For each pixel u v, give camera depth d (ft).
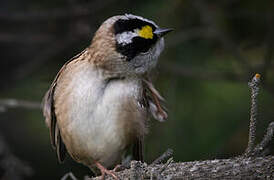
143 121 29.43
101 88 28.60
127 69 28.73
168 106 38.81
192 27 41.04
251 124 24.23
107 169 29.45
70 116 28.71
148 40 29.01
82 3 43.16
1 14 42.32
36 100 41.70
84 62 28.94
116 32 28.78
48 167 41.32
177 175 24.49
